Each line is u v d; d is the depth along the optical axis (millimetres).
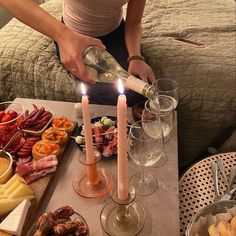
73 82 1408
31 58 1479
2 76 1512
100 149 937
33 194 808
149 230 746
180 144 1469
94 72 973
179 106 1381
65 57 994
